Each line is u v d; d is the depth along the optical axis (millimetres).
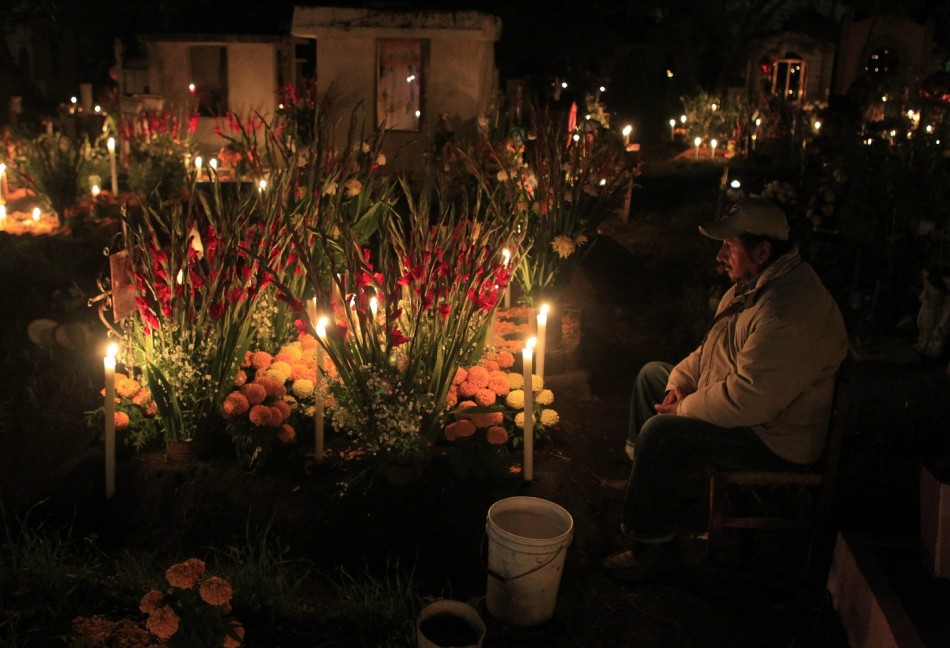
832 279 7238
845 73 21172
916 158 7855
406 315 4305
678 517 4109
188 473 4160
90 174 10828
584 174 6141
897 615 2998
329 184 5555
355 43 10688
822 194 8062
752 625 3490
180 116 13547
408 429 3848
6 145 11453
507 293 6293
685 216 10836
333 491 4004
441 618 3088
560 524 3439
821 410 3670
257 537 3871
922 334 6223
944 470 3311
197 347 4207
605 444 4953
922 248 7395
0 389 5246
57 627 3209
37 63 23656
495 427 4082
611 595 3654
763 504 4363
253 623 3291
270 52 13891
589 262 8156
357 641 3234
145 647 2994
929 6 22250
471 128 10141
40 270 7469
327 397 4324
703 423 3672
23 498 4172
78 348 5629
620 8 23078
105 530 3977
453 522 3867
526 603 3312
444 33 10523
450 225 4305
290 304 3943
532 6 21359
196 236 4434
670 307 7457
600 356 6418
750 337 3553
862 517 4230
